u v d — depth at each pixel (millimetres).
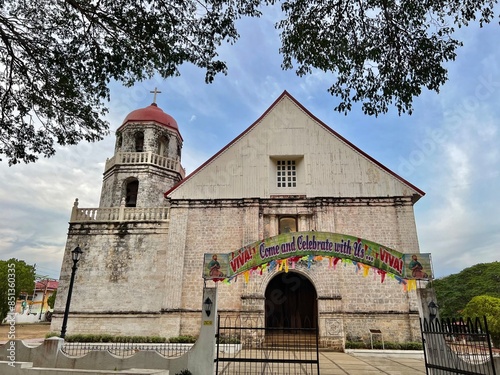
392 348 16484
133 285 19469
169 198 20750
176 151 26281
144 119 25312
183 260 19406
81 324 18844
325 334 17281
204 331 10148
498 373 7820
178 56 9656
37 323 40969
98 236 20625
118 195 23094
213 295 10422
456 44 8922
